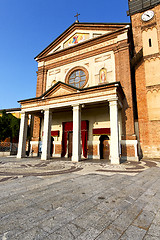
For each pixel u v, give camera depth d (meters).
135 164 10.48
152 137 15.57
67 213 2.93
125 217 2.80
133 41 19.34
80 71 18.92
